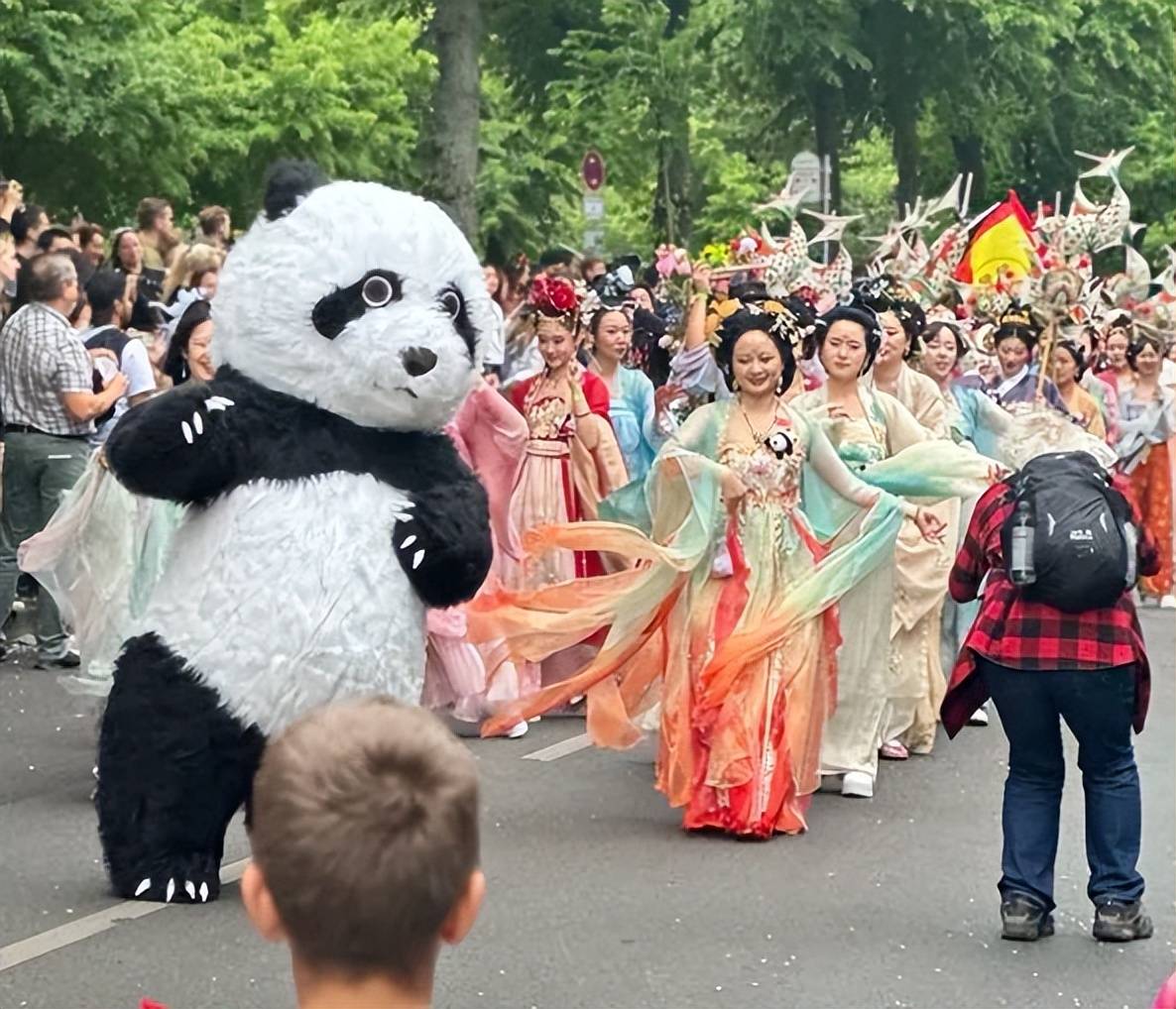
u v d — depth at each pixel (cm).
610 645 848
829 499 859
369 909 265
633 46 3666
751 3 3950
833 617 845
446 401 671
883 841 825
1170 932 709
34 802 856
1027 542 668
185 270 1299
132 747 683
